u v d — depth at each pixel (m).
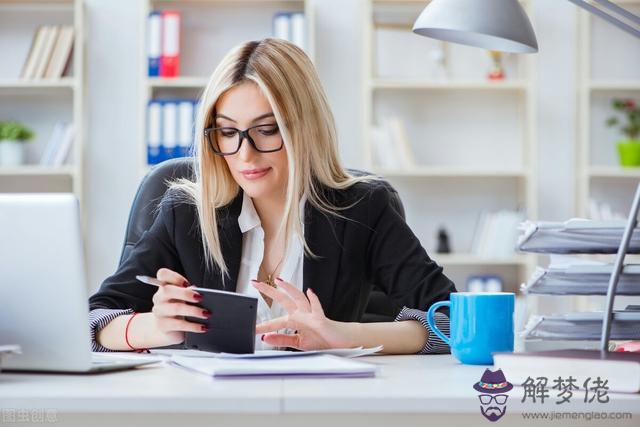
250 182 1.69
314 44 4.30
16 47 4.29
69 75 4.28
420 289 1.74
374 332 1.51
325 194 1.84
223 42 4.35
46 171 4.09
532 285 1.23
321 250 1.79
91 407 0.92
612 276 1.14
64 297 1.15
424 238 4.43
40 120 4.33
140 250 1.82
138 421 0.94
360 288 1.84
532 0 4.36
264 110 1.67
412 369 1.25
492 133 4.45
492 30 1.40
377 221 1.85
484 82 4.20
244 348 1.31
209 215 1.76
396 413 0.94
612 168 4.27
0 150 4.15
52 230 1.15
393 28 4.34
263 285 1.46
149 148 4.06
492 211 4.44
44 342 1.16
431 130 4.43
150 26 4.13
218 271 1.79
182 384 1.04
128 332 1.51
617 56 4.45
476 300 1.32
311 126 1.76
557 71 4.45
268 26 4.36
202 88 4.31
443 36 1.57
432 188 4.43
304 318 1.46
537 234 1.23
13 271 1.17
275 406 0.91
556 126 4.44
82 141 4.15
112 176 4.29
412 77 4.33
